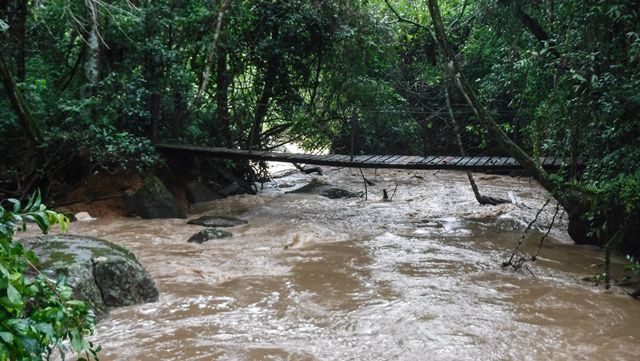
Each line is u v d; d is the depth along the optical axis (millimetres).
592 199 6902
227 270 6270
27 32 11086
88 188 9898
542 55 9367
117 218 9391
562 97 8359
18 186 9281
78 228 8430
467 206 10852
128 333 4461
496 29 11648
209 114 13484
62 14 10102
